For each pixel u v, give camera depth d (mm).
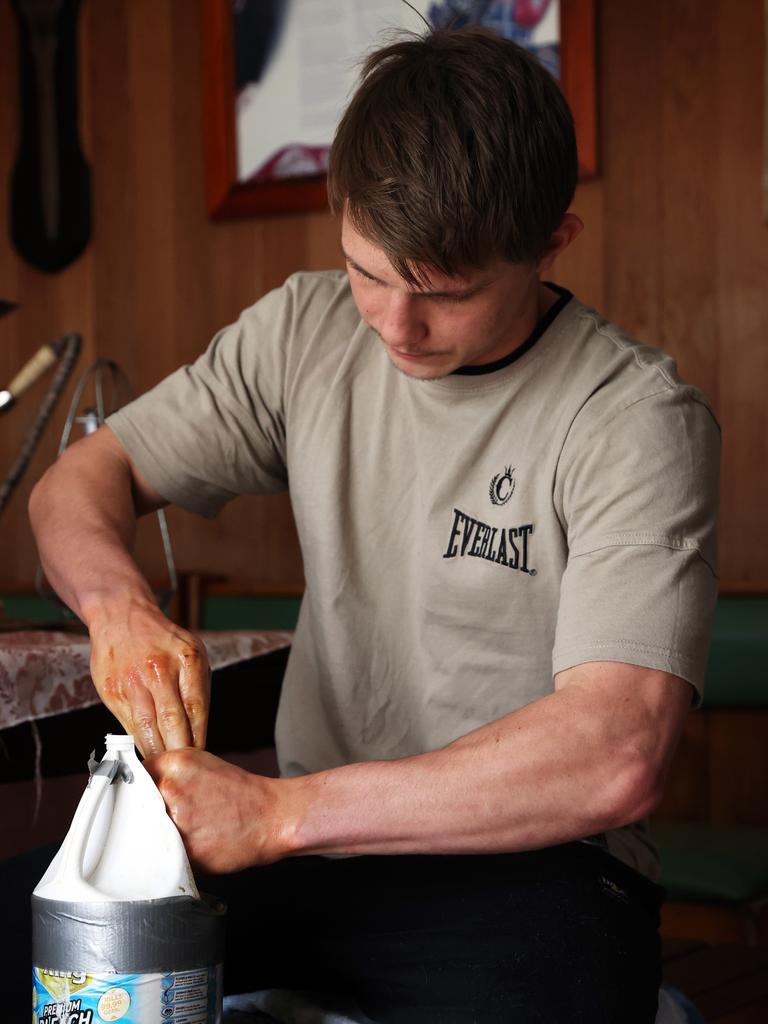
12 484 1856
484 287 1052
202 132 3211
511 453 1199
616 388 1161
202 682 1058
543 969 1007
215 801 938
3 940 1068
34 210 3340
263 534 3129
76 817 892
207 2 3150
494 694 1209
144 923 837
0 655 1252
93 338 3307
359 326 1349
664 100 2799
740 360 2748
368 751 1274
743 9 2738
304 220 3102
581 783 962
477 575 1206
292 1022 1080
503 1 2871
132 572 1181
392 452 1278
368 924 1082
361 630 1280
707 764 2740
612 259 2838
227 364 1388
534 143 1049
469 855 1124
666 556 1060
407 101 1024
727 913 2047
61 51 3320
